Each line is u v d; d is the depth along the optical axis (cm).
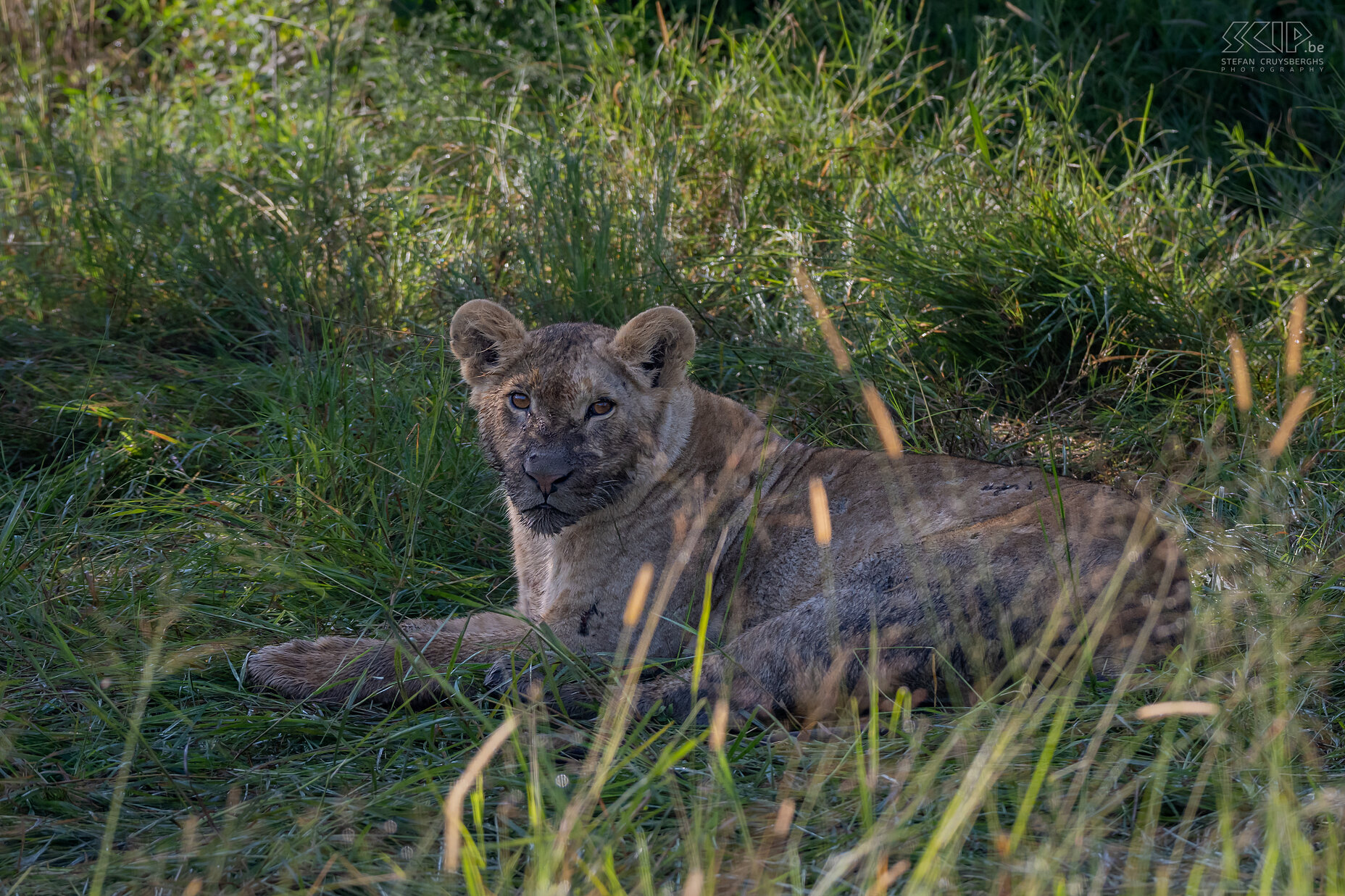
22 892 541
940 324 1153
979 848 561
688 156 1402
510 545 928
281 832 581
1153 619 623
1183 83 1555
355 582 845
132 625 773
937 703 707
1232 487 909
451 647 771
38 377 1138
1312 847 545
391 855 574
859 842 543
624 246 1220
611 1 1741
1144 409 1054
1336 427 974
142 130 1595
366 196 1404
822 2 1678
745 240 1300
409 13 1761
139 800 619
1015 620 702
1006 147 1423
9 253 1341
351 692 719
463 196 1388
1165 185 1321
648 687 714
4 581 775
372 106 1728
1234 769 589
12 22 1894
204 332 1244
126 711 692
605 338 775
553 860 486
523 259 1212
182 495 944
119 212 1349
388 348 1146
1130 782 602
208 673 765
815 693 706
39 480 962
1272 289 1213
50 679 706
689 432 804
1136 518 727
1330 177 1351
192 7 1972
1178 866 537
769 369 1119
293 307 1212
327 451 940
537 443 745
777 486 804
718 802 585
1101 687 689
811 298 738
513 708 680
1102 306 1134
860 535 760
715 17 1723
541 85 1616
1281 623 695
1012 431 1079
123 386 1102
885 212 1273
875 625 680
